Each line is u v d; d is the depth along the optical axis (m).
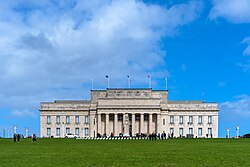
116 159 48.44
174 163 43.53
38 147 79.38
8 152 62.53
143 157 51.34
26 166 41.06
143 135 184.25
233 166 40.88
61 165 41.78
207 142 110.75
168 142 110.31
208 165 41.59
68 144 95.88
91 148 74.81
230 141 120.88
